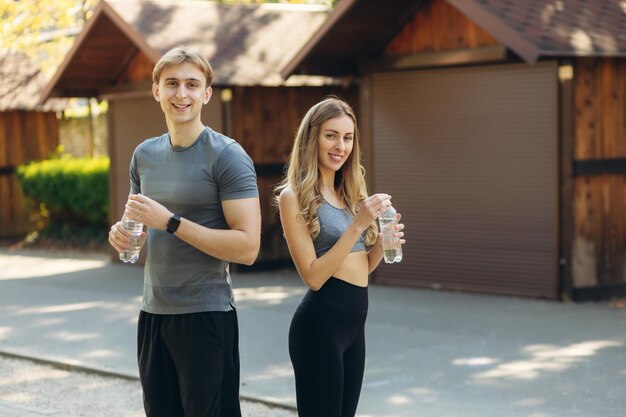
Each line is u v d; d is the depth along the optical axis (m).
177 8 16.03
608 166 11.96
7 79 21.91
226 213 4.65
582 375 8.08
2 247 20.33
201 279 4.64
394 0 12.66
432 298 12.35
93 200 18.98
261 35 16.11
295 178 4.76
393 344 9.49
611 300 12.02
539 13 11.70
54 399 7.69
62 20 23.88
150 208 4.45
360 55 13.71
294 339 4.73
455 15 12.59
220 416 4.74
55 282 14.66
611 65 11.98
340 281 4.71
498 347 9.26
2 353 9.49
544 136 11.87
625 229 12.21
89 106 22.86
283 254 15.86
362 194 4.92
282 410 7.20
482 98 12.48
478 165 12.59
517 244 12.23
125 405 7.46
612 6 12.58
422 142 13.19
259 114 15.52
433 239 13.15
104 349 9.62
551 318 10.72
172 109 4.63
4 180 21.50
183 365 4.64
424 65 12.89
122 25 15.30
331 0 23.14
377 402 7.37
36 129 21.94
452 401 7.35
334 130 4.73
